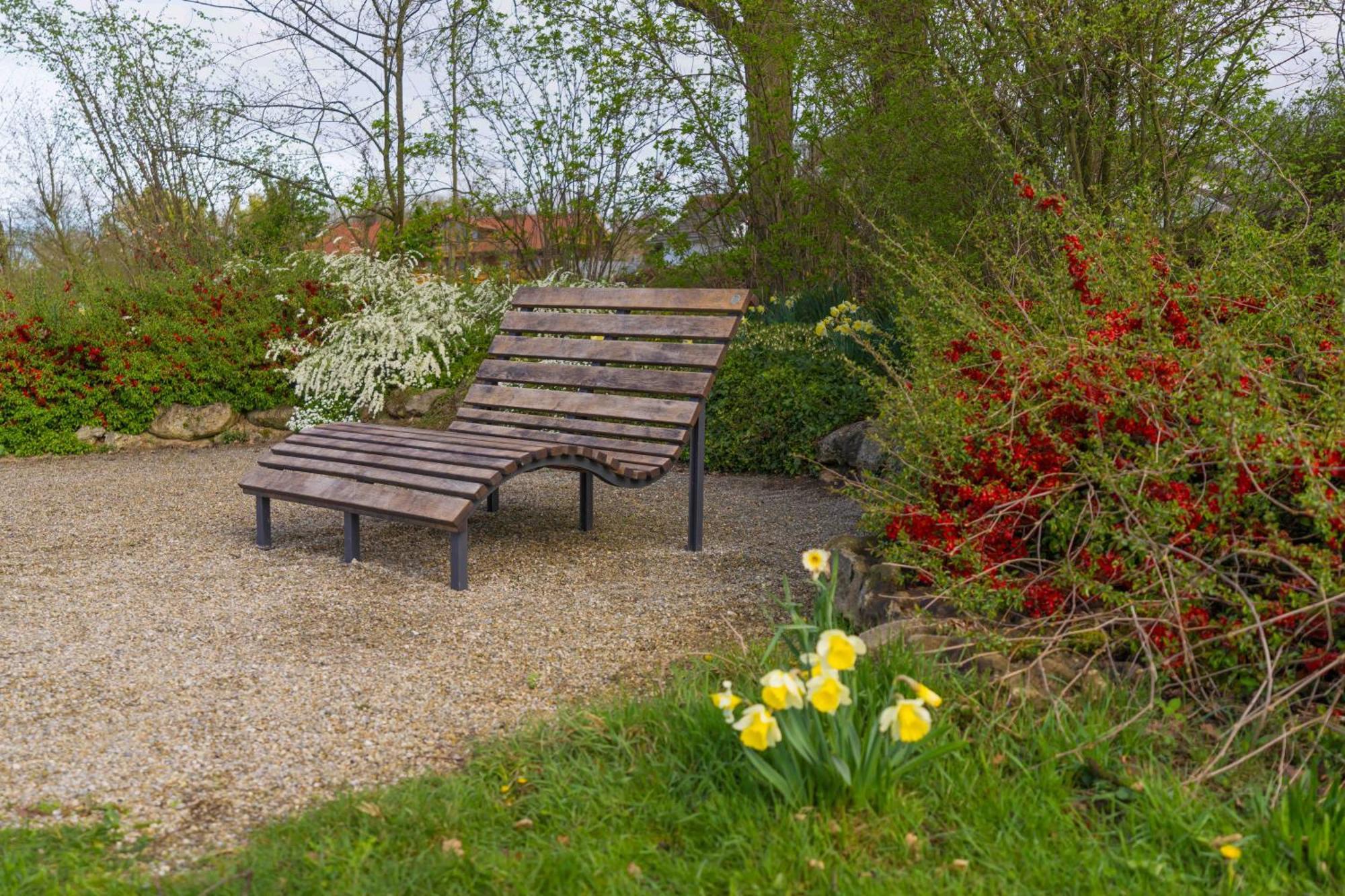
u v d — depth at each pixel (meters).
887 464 5.21
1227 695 2.54
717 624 3.61
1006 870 1.89
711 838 2.02
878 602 3.29
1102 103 6.27
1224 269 3.81
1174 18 5.64
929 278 4.69
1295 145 5.85
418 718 2.79
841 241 9.78
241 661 3.24
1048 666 2.65
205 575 4.30
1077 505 3.14
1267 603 2.56
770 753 2.17
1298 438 2.62
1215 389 2.84
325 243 12.83
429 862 1.96
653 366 5.21
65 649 3.34
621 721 2.52
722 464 7.14
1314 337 3.29
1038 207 4.42
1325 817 1.93
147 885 1.91
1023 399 3.33
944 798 2.14
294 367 9.23
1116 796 2.11
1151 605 2.64
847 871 1.89
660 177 10.82
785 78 9.91
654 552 4.73
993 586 3.00
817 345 7.20
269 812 2.27
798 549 4.78
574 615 3.73
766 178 10.23
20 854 1.99
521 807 2.20
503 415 5.44
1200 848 1.93
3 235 16.83
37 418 8.30
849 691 2.10
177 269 10.90
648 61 10.52
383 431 5.16
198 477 7.06
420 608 3.81
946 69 6.54
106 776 2.43
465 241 12.17
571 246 11.30
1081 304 3.79
